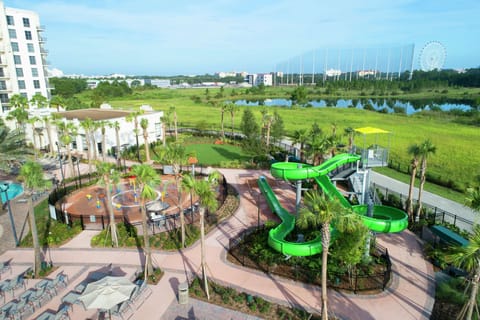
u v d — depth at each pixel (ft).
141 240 98.53
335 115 408.46
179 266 85.51
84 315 67.72
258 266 84.69
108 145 204.54
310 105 510.58
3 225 112.57
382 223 82.79
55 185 151.53
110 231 100.68
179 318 66.64
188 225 106.83
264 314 67.56
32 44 278.26
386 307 69.62
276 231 92.43
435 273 82.23
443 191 146.61
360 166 111.14
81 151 209.05
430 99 565.94
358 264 82.89
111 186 149.18
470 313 57.11
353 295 73.31
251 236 100.48
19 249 96.58
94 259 89.61
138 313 68.08
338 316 66.69
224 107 265.95
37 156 193.77
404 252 92.22
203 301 71.82
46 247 96.58
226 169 177.27
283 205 127.13
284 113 426.10
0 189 104.27
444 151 225.76
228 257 89.45
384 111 436.35
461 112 390.63
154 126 239.30
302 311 67.15
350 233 70.59
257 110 452.35
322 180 112.47
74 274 82.64
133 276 81.20
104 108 300.40
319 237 83.05
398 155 214.07
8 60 262.88
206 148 228.63
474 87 627.05
